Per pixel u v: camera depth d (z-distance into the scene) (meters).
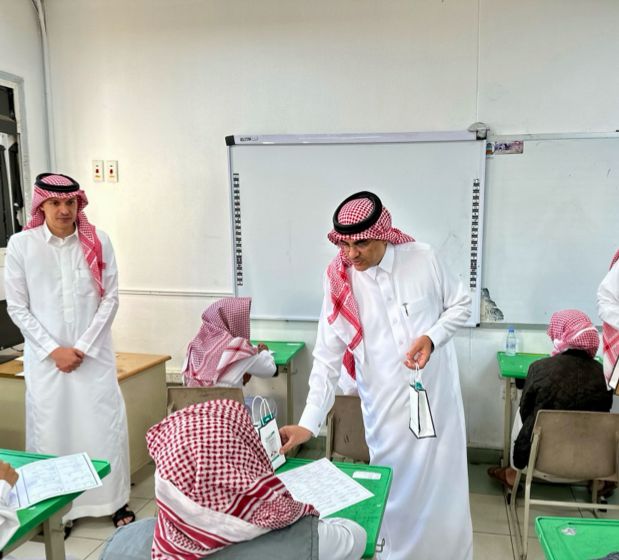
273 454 1.60
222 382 2.65
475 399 3.37
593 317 3.17
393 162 3.29
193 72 3.53
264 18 3.39
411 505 1.92
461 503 1.95
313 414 1.78
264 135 3.43
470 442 3.41
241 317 2.81
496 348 3.31
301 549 0.96
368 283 1.86
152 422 3.18
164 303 3.76
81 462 1.57
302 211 3.46
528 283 3.23
